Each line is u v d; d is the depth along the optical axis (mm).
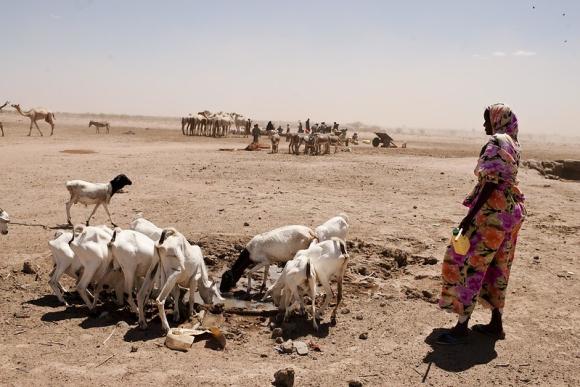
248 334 8195
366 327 8375
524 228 15695
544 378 6809
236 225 14828
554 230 15500
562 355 7457
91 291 9781
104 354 7242
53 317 8555
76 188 14070
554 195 22391
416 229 14930
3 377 6527
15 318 8445
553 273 11242
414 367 7035
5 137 45625
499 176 7086
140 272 8883
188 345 7488
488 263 7398
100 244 8758
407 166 31188
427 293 9883
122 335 7922
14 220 15039
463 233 7309
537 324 8539
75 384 6402
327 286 8648
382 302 9383
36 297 9445
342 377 6750
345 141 50188
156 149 39062
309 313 8938
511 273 11188
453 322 8531
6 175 23375
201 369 6871
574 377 6852
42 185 21031
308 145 37875
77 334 7910
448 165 33062
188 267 8617
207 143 47938
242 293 10328
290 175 25750
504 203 7223
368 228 14867
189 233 13867
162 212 16453
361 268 11312
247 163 29922
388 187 23016
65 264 9156
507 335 8078
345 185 23250
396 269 11719
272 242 10234
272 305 9586
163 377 6609
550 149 90188
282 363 7137
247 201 18406
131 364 6957
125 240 8656
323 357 7344
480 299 7898
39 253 11859
